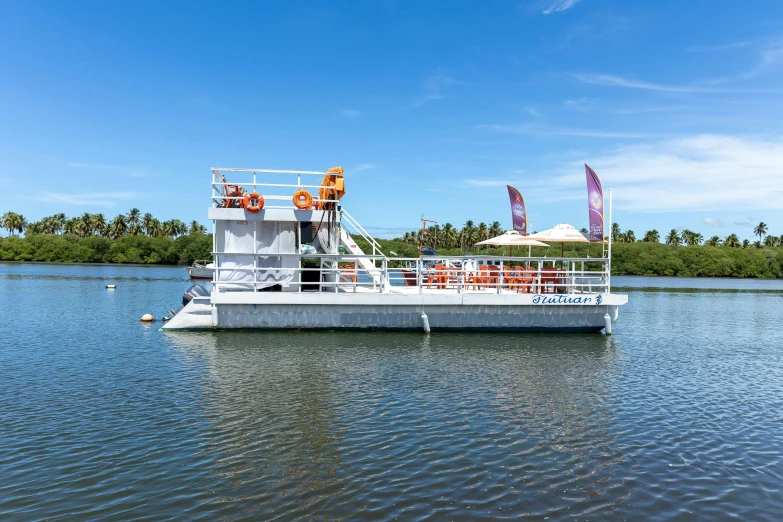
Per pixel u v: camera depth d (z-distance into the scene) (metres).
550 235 23.00
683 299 49.09
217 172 21.17
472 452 9.16
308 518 6.94
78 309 29.88
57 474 8.07
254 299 20.14
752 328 27.84
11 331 21.45
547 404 12.12
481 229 133.38
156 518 6.87
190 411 11.08
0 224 158.62
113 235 151.00
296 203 20.83
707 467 8.85
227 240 20.97
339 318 20.64
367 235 23.02
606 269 22.11
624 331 25.23
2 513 6.91
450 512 7.16
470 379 14.15
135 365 15.23
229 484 7.83
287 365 15.36
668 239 165.38
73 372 14.38
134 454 8.85
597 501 7.57
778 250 125.75
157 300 35.75
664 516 7.23
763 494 7.93
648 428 10.70
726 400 13.05
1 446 9.11
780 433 10.64
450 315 20.97
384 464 8.59
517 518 7.06
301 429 10.12
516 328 21.44
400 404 11.77
